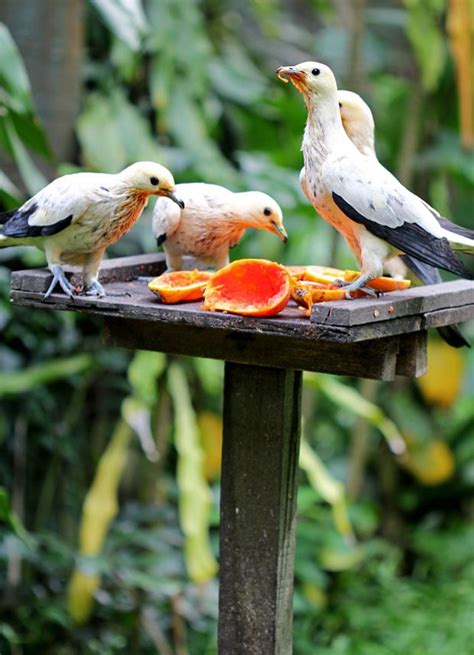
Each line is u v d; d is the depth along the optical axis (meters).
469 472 11.55
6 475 8.63
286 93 10.88
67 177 4.43
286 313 4.13
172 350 4.65
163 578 8.54
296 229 9.48
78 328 8.77
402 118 10.98
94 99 8.95
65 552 8.02
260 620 4.73
